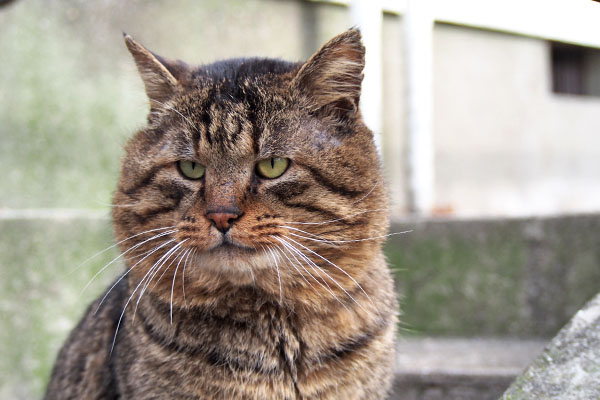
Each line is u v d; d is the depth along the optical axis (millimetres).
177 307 416
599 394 342
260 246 399
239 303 415
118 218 434
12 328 659
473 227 723
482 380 580
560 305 691
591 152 1284
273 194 405
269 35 931
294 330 417
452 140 1100
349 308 423
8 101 782
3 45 780
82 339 494
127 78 839
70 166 818
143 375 407
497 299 717
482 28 1102
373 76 900
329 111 434
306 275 414
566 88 1357
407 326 736
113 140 841
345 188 415
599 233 668
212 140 407
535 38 1162
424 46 925
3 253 656
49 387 520
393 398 595
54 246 670
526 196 1190
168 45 876
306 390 410
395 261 747
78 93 822
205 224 399
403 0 927
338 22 966
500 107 1144
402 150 976
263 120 411
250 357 406
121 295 472
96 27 833
